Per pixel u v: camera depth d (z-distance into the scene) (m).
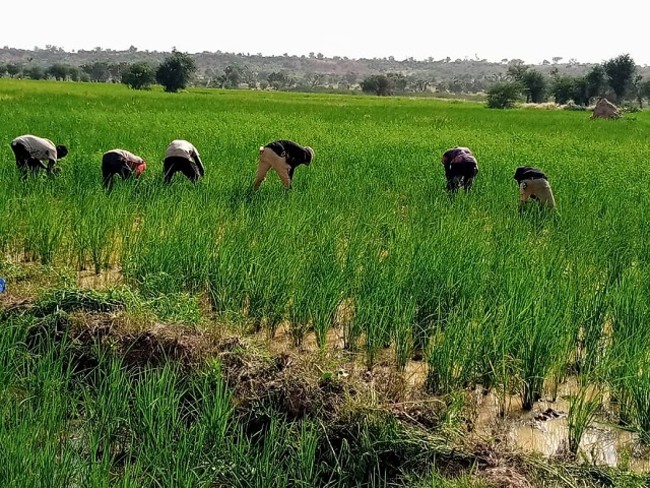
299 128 27.56
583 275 8.77
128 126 23.75
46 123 23.72
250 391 6.00
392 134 26.81
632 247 10.15
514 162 18.42
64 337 6.36
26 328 6.64
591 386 6.89
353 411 5.66
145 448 4.98
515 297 7.37
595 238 10.47
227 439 5.20
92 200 10.82
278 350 7.35
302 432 5.20
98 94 51.62
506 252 9.22
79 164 14.31
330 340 7.69
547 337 6.52
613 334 7.35
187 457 4.84
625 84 88.81
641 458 5.78
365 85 118.25
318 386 5.97
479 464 5.25
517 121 43.22
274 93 87.81
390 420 5.56
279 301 7.74
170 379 5.70
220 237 9.94
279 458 5.21
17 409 5.13
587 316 7.38
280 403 5.87
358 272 8.77
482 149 21.95
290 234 9.60
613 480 5.15
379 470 5.23
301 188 13.56
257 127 25.81
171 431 5.12
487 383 6.72
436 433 5.57
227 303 7.89
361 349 7.48
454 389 6.47
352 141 22.80
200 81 151.12
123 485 4.48
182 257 8.55
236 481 4.81
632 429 6.07
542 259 9.03
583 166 18.33
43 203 10.57
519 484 4.95
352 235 9.95
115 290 7.41
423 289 7.89
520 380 6.45
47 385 5.60
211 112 35.81
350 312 8.05
